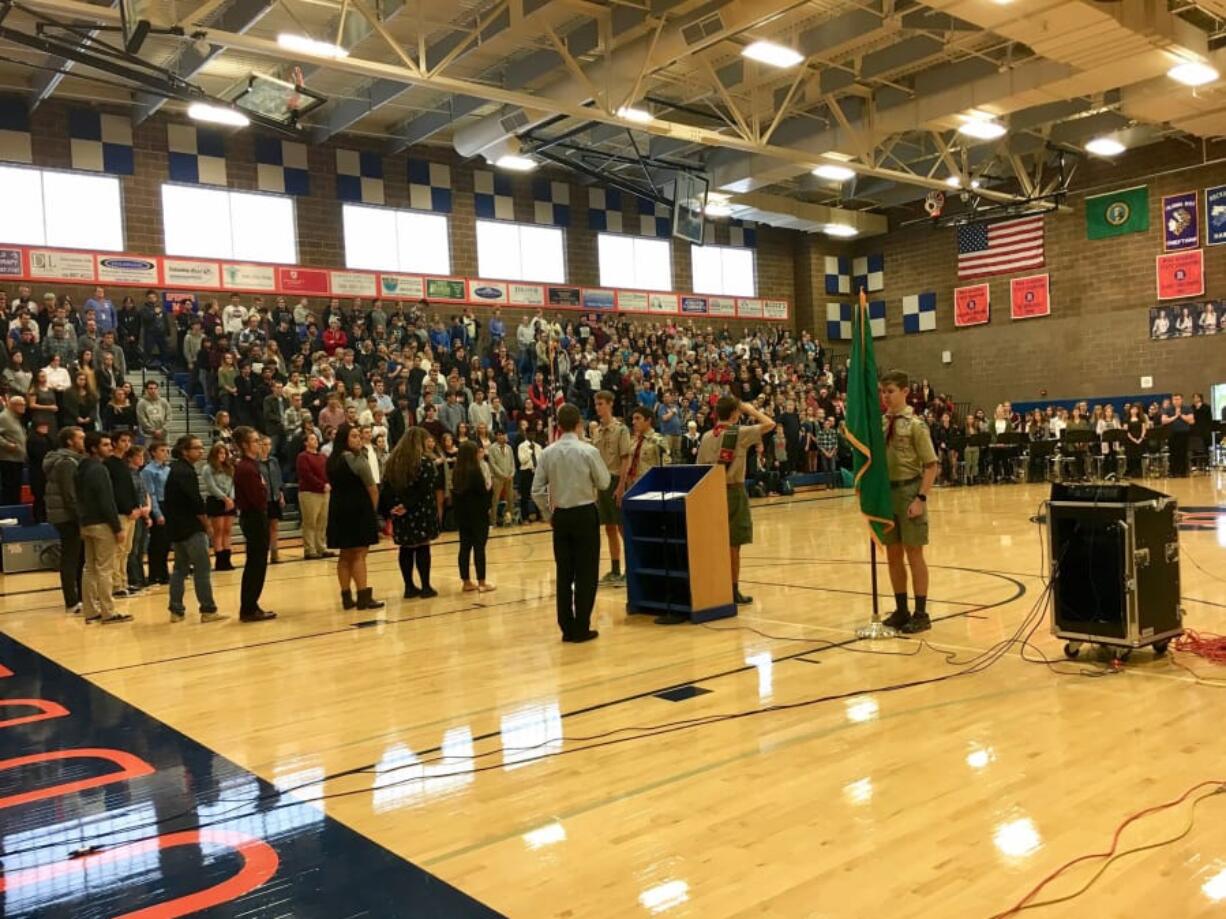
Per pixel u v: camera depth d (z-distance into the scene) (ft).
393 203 68.64
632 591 24.14
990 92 53.06
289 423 49.80
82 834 11.46
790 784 11.95
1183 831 9.96
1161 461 65.16
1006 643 18.92
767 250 91.15
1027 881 9.07
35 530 40.32
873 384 19.86
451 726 15.30
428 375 55.67
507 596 28.40
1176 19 43.55
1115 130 65.62
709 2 42.96
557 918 8.87
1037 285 80.69
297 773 13.39
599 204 79.61
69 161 56.03
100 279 55.93
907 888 9.08
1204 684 15.42
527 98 44.80
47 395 41.68
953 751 12.82
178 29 35.24
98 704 17.63
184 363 56.44
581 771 12.87
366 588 27.14
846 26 46.34
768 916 8.71
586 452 21.15
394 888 9.66
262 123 47.60
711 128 66.44
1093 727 13.52
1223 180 70.38
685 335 78.89
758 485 65.31
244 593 25.94
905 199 82.84
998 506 49.49
